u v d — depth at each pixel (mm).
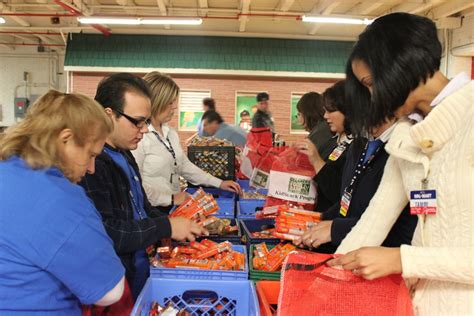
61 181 1153
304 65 10422
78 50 10312
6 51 12820
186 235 1787
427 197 1062
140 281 1828
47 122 1171
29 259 1091
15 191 1104
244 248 2002
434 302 1102
